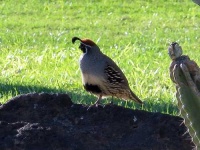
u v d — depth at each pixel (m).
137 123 10.30
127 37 21.77
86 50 11.06
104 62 11.05
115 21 24.59
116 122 10.35
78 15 25.62
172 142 9.94
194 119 7.98
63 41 20.81
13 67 16.86
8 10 26.42
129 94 11.66
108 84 11.11
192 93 7.88
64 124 10.38
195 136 8.04
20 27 23.45
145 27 23.64
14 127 10.16
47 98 10.77
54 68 16.80
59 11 26.25
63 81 15.24
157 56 18.58
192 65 7.89
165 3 27.34
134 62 17.67
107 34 22.33
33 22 24.31
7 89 14.34
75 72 16.23
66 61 17.64
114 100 13.06
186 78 7.82
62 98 10.75
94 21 24.64
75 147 9.93
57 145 9.92
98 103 11.27
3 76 15.78
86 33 22.41
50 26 23.66
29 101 10.77
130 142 10.02
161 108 12.75
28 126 10.12
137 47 19.88
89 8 26.64
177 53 7.92
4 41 20.58
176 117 10.23
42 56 17.81
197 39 21.50
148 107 12.87
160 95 14.08
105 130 10.23
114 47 20.14
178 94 7.93
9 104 10.77
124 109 10.52
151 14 25.81
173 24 24.19
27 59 17.61
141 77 15.70
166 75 15.78
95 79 11.05
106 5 27.00
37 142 9.91
